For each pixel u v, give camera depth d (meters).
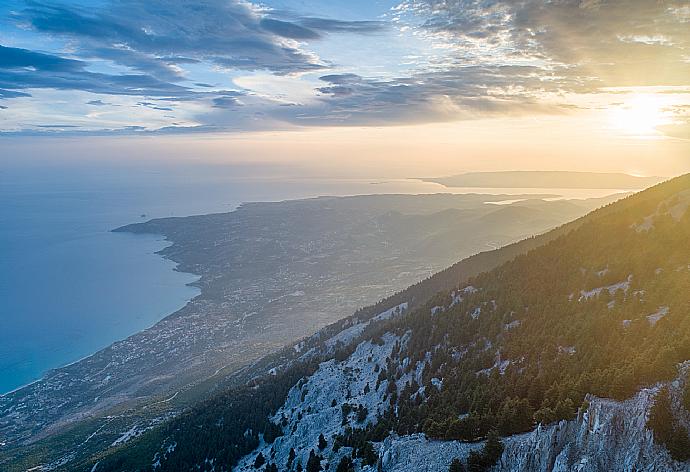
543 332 123.44
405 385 143.75
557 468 76.94
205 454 160.38
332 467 118.62
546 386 98.06
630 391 77.88
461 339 147.12
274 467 133.12
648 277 124.44
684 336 83.56
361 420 138.12
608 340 104.31
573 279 144.00
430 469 93.50
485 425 96.38
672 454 67.88
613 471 71.75
